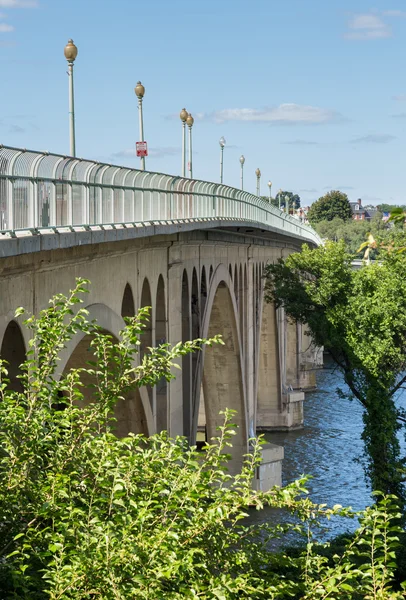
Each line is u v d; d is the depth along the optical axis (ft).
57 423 63.52
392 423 263.29
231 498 59.62
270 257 401.70
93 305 126.52
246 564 60.49
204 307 236.63
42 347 64.54
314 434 419.95
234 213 261.85
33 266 100.73
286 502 60.03
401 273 276.41
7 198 86.28
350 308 284.61
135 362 155.33
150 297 169.58
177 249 188.96
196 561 58.44
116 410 156.87
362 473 337.72
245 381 318.45
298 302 303.48
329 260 296.92
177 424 193.98
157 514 59.72
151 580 52.34
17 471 59.26
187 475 60.54
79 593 52.49
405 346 279.49
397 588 145.38
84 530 55.62
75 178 111.14
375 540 59.93
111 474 59.77
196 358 224.53
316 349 622.95
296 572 91.91
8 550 57.82
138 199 145.48
